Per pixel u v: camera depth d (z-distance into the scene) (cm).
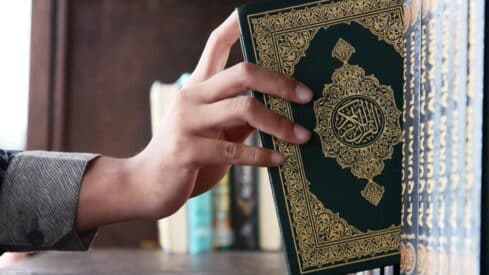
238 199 126
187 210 119
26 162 77
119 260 103
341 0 58
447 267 47
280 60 58
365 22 57
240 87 60
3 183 76
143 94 135
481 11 44
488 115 43
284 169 57
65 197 75
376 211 56
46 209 75
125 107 134
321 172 57
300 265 56
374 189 56
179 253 118
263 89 57
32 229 76
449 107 47
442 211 47
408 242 52
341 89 57
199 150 65
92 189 75
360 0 57
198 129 64
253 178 126
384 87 57
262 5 58
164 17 136
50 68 129
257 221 125
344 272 56
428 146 49
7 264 94
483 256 44
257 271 87
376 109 57
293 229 56
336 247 56
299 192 57
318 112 57
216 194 125
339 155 57
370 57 57
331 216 56
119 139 134
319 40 58
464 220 45
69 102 133
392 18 57
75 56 133
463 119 45
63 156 77
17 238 76
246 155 61
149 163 71
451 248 46
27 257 111
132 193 72
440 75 48
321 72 57
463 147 45
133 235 132
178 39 136
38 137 128
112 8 135
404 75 54
